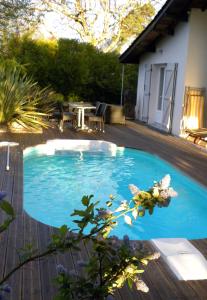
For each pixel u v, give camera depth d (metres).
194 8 11.38
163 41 13.53
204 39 11.64
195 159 8.90
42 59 16.72
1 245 3.91
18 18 19.22
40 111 13.37
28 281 3.23
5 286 1.43
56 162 9.20
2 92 10.98
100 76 17.53
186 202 6.84
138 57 16.34
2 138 10.02
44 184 7.55
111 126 13.73
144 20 23.73
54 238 1.50
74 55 16.81
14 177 6.52
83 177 8.11
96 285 1.61
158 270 3.62
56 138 10.48
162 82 14.50
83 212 1.54
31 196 6.86
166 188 1.62
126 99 17.95
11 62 15.00
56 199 6.75
